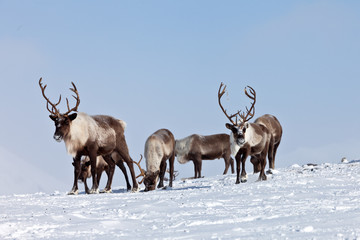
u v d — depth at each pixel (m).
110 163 62.56
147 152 63.44
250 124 59.59
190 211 29.81
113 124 61.34
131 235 22.75
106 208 33.50
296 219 24.64
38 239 22.25
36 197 50.06
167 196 41.56
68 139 56.62
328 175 56.91
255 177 61.97
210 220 25.64
